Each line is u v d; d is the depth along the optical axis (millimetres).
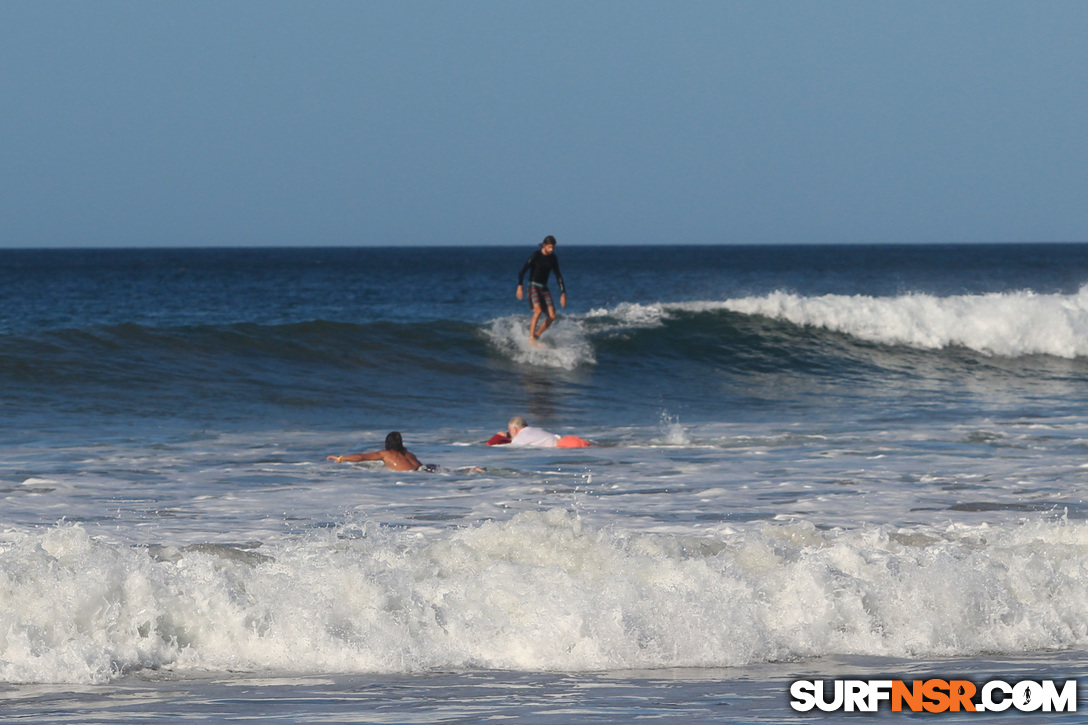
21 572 20188
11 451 41969
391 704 16547
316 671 18750
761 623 20953
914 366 79812
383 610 20344
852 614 21344
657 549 23953
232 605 20047
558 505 32812
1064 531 27031
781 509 32312
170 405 55781
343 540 25266
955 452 45344
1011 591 22750
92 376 60031
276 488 35281
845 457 43844
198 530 28016
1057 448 46625
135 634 19406
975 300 89125
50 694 17078
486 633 20016
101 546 22688
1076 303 88938
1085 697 17766
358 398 61281
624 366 75312
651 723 15609
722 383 72125
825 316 86188
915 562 23781
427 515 31016
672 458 43500
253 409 56438
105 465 39219
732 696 17344
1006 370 80125
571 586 21266
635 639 19859
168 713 15953
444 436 50500
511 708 16344
